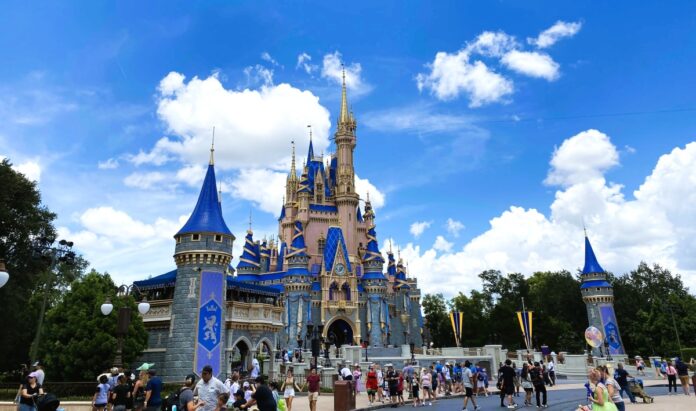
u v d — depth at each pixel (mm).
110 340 40812
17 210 51062
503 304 114000
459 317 89500
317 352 43094
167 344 45594
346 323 105750
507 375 28781
